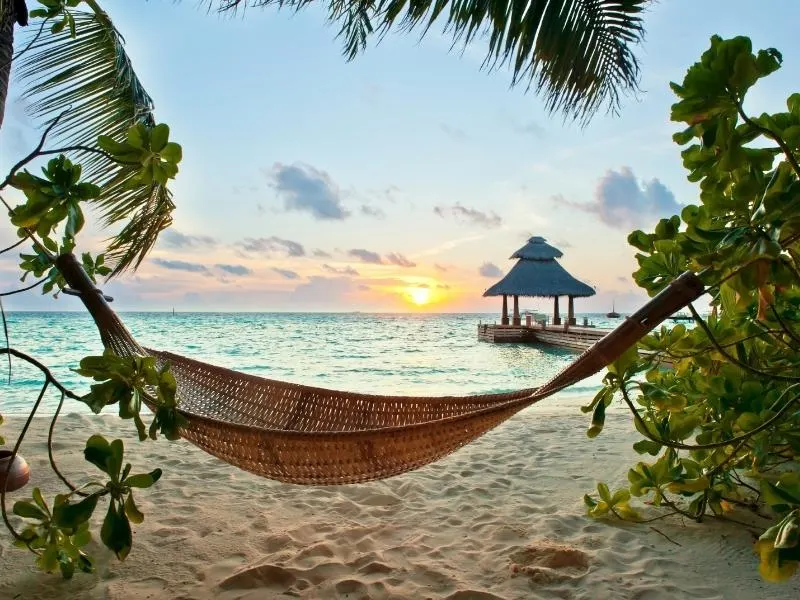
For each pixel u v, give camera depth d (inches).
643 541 102.9
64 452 157.8
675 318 95.7
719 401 95.3
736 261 53.2
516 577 89.7
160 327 1673.2
